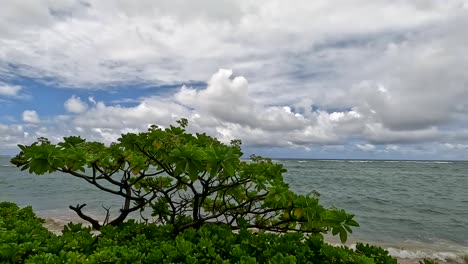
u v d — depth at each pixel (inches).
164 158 152.6
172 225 169.5
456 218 891.4
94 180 159.5
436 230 723.4
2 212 199.6
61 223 605.0
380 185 2027.6
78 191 1387.8
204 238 139.3
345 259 121.2
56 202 1042.1
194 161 129.5
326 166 5713.6
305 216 140.8
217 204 223.5
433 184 2165.4
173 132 167.5
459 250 527.5
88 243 140.3
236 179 171.8
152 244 140.4
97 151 161.2
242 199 203.5
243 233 147.2
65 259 115.0
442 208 1095.6
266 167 172.4
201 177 157.5
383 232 697.0
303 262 121.2
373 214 957.8
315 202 137.9
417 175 3329.2
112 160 180.5
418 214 962.7
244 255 123.4
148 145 154.5
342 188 1793.8
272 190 142.3
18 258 114.5
